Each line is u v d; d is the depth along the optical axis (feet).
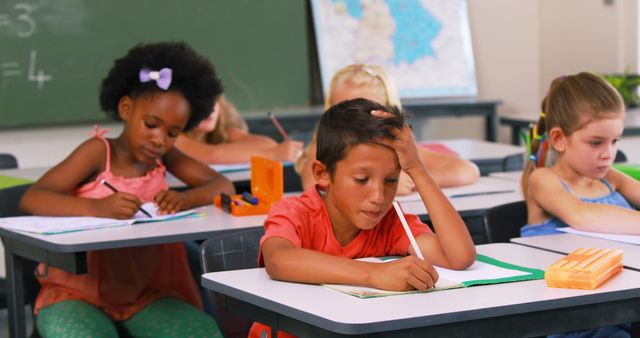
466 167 8.46
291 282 4.53
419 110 15.30
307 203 5.11
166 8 14.46
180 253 7.48
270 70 15.25
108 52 14.12
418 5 16.46
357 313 3.86
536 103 17.97
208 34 14.78
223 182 7.95
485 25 17.44
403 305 4.00
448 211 4.89
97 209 6.84
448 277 4.58
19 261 6.82
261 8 15.07
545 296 4.17
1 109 13.53
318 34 15.64
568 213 6.16
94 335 6.31
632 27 18.13
